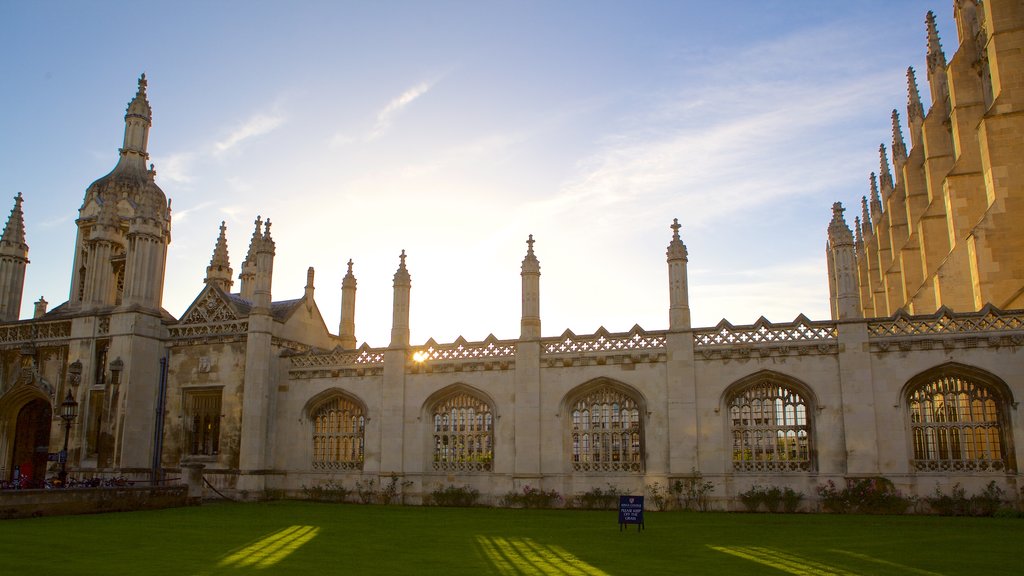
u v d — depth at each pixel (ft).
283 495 138.41
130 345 143.13
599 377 119.44
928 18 162.09
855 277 110.73
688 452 111.65
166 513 101.09
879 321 106.73
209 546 63.62
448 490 124.47
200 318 148.97
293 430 140.67
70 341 149.48
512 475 121.60
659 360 116.78
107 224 158.92
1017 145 115.55
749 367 111.24
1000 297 111.86
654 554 58.95
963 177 130.21
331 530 78.54
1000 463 98.78
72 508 96.02
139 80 179.93
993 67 120.47
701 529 79.61
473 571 49.83
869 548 62.64
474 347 130.00
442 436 130.21
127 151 174.70
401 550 61.41
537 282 128.16
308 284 158.51
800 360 108.99
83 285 165.89
